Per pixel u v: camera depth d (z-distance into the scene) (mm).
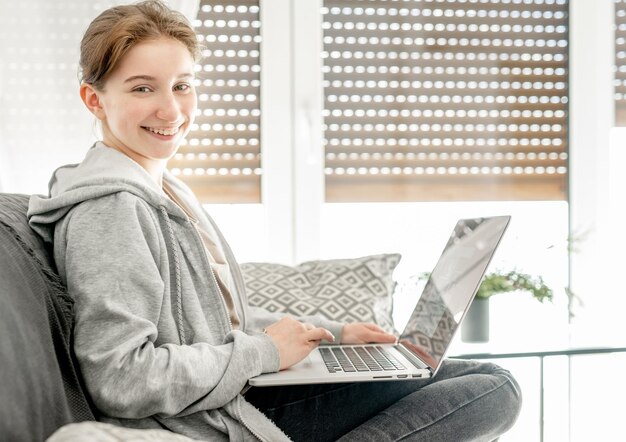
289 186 2475
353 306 1771
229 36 2439
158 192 1145
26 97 2234
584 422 2508
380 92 2535
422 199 2568
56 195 1132
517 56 2609
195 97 1243
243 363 1073
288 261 2488
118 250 1023
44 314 917
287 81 2457
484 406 1301
